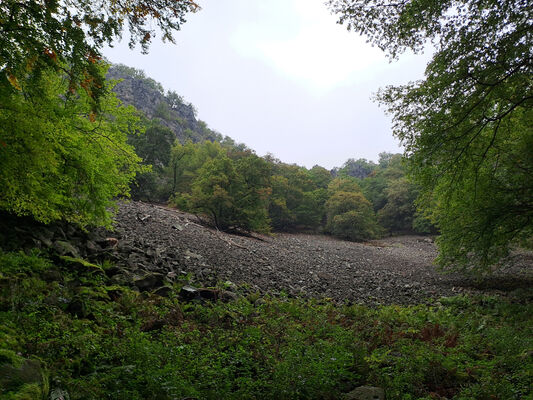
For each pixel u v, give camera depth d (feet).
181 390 13.28
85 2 13.66
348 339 22.70
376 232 192.95
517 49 24.93
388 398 15.47
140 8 14.53
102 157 27.81
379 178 268.82
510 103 31.19
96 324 17.90
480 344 23.89
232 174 113.09
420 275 70.95
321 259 83.76
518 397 15.19
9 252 20.54
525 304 39.63
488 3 23.79
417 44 28.02
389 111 33.60
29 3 12.15
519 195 41.37
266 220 138.72
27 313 15.43
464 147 33.76
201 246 57.26
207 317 25.09
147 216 68.59
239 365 17.94
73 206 27.30
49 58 13.08
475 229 47.47
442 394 16.74
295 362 17.22
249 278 45.19
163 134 148.36
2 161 13.65
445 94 29.40
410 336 26.27
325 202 201.77
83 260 25.36
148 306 23.09
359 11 27.35
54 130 17.69
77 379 11.89
